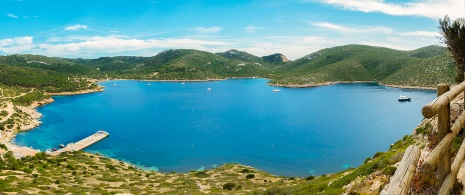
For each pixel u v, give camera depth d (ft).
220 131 484.33
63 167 319.88
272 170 322.75
